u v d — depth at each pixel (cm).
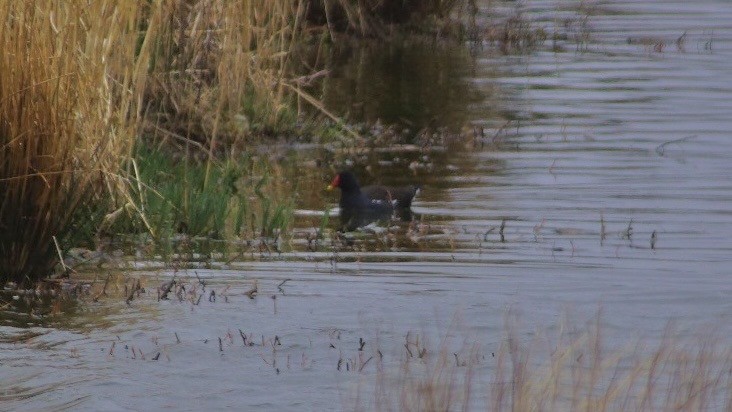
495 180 2475
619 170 2550
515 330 1494
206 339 1476
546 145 2841
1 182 1703
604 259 1855
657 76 3891
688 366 1335
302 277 1762
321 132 2934
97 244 1931
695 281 1728
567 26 5128
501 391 1203
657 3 5988
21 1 1678
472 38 4750
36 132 1703
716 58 4259
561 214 2172
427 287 1703
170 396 1283
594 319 1541
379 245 1966
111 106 1880
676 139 2884
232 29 2612
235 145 2716
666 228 2056
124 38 1936
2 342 1453
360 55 4341
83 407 1245
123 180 2027
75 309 1598
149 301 1634
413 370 1351
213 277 1766
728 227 2064
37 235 1731
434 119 3198
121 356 1410
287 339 1474
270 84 2911
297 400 1269
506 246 1942
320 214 2223
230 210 2130
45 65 1691
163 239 1975
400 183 2461
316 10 4528
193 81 2739
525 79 3862
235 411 1242
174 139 2659
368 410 1223
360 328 1515
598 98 3503
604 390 1253
